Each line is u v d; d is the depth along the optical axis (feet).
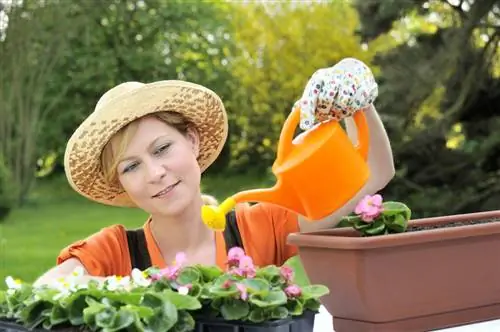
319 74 4.50
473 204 22.90
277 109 39.11
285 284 3.97
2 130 36.58
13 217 35.35
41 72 36.99
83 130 5.32
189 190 5.32
